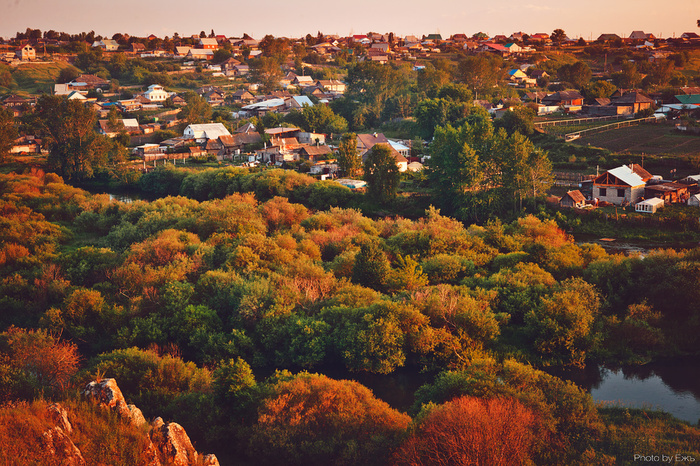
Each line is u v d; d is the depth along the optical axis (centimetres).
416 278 7256
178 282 7081
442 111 19875
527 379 4766
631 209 11731
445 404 4191
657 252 7688
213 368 5788
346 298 6694
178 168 16162
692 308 6450
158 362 5206
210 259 8038
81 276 7831
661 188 11875
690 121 17562
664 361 5938
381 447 4175
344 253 8175
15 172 16938
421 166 16575
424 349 5812
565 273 7625
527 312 6450
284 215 10869
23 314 7000
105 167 17438
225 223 9594
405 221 10412
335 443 4262
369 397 4762
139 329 6297
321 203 13275
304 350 5922
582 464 4009
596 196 12450
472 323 6044
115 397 3538
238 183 14112
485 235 9088
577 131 17762
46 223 10631
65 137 17388
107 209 12050
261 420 4425
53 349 5188
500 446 3838
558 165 15300
